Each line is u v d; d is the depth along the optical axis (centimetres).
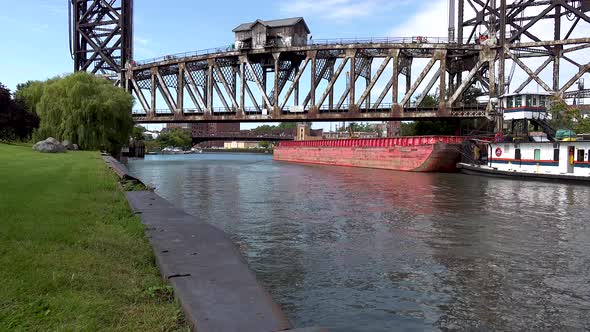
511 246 1559
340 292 1066
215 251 982
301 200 2825
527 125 4881
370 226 1927
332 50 8088
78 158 3638
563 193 3222
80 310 584
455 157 5556
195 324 593
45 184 1739
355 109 7500
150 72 10131
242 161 10875
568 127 5956
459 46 6881
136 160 11088
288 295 1044
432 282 1148
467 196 3045
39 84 6962
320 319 902
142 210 1482
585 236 1731
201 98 8906
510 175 4512
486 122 6894
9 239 870
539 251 1486
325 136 18600
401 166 6206
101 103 6188
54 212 1176
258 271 1238
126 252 920
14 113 5703
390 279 1171
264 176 5147
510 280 1170
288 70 9069
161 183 4172
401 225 1952
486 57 6825
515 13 7700
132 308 628
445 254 1439
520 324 895
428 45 7000
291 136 19062
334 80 7638
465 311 955
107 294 666
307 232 1791
